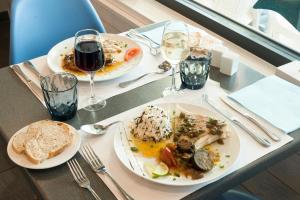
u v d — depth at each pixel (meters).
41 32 1.59
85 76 1.17
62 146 0.88
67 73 1.06
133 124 0.96
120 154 0.87
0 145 1.84
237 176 0.83
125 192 0.78
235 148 0.88
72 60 1.24
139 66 1.25
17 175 1.83
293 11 1.63
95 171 0.84
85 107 1.06
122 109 1.05
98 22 1.69
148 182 0.81
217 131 0.91
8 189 1.77
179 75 1.20
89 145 0.92
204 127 0.92
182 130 0.94
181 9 1.87
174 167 0.84
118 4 2.10
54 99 0.98
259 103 1.04
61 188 0.81
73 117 1.02
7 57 2.94
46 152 0.86
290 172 1.62
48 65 1.22
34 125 0.95
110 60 1.24
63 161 0.86
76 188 0.81
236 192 1.17
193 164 0.82
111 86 1.15
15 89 1.13
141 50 1.29
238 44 1.61
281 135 0.95
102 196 0.78
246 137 0.94
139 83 1.16
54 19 1.61
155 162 0.86
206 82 1.16
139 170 0.83
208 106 1.05
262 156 0.88
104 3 2.17
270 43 1.54
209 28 1.73
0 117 1.02
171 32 1.08
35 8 1.56
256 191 1.69
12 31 1.49
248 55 1.55
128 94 1.11
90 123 1.00
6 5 3.47
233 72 1.19
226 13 1.75
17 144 0.89
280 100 1.06
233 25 1.66
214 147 0.90
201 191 0.79
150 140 0.91
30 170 0.85
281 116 1.00
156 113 0.93
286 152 0.91
